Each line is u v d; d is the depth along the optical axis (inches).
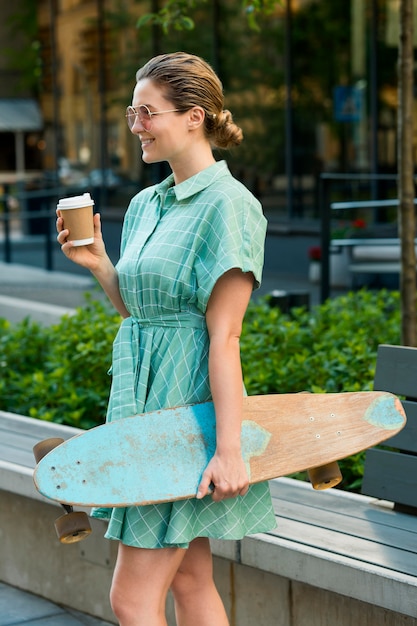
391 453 164.7
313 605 152.5
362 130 614.2
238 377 118.8
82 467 117.7
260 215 123.2
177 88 122.2
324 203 361.7
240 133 129.0
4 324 313.3
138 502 116.5
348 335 275.6
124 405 125.6
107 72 783.7
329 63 624.4
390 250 497.0
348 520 159.0
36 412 240.2
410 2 241.1
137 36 745.6
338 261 534.9
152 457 118.9
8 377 289.6
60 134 851.4
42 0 873.5
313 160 637.9
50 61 876.6
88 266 131.1
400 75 243.9
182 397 123.9
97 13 786.2
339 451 122.5
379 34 601.9
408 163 243.6
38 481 116.0
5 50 1293.1
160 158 124.7
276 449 122.4
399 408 125.3
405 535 152.1
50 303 489.4
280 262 656.4
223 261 118.5
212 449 120.4
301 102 639.1
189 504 122.3
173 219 124.8
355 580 139.2
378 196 607.5
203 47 689.6
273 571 149.9
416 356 163.3
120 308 134.0
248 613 161.6
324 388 235.5
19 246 851.4
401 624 141.7
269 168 660.7
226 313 119.9
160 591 125.3
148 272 124.0
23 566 198.4
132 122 124.8
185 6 270.4
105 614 184.5
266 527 129.4
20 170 1408.7
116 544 179.5
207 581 134.1
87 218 127.5
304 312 338.0
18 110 1338.6
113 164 792.9
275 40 648.4
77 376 264.5
